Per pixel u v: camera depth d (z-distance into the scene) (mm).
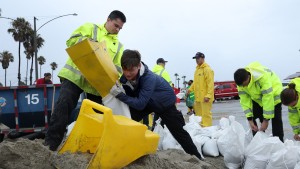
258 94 6195
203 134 6930
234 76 6121
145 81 4664
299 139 5766
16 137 9461
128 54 4473
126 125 3564
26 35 54688
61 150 3939
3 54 70188
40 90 9656
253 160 5543
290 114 5648
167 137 6902
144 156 3916
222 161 6273
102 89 4473
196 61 9250
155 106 5164
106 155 3449
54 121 4641
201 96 9156
